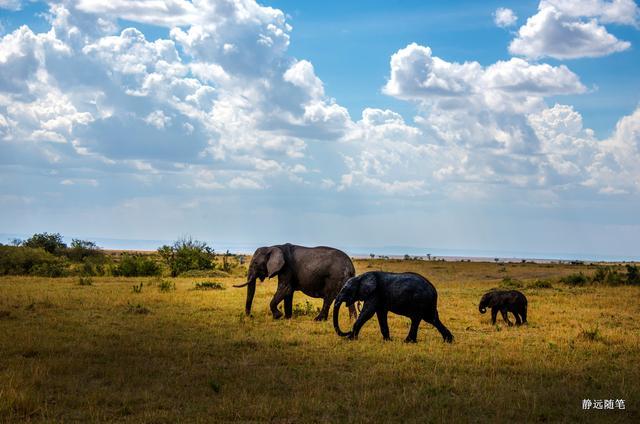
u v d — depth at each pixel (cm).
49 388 997
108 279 3956
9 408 857
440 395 959
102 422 831
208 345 1395
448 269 6047
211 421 824
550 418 860
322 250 1956
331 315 2027
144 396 939
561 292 3002
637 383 1067
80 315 1884
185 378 1066
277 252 1938
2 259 4581
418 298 1466
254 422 830
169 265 4866
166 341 1446
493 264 7350
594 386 1051
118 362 1198
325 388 1004
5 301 2217
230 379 1059
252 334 1572
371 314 1506
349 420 826
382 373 1114
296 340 1470
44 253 4838
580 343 1491
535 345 1447
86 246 6675
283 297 1944
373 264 7006
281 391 986
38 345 1336
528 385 1045
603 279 3781
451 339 1475
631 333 1672
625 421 855
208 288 3083
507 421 834
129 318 1841
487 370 1162
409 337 1487
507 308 1834
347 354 1302
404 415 860
